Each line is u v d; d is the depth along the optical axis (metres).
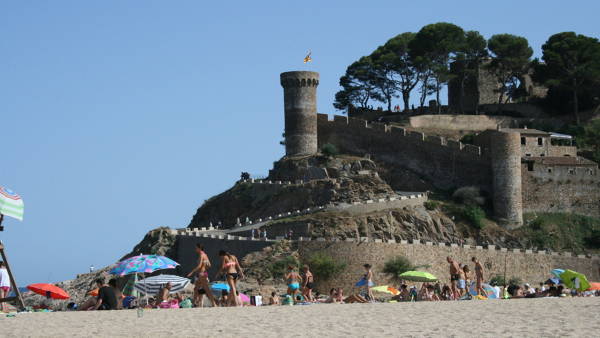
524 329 57.22
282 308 73.19
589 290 108.44
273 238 192.50
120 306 78.44
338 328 59.03
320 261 163.00
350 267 164.88
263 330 58.53
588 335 54.16
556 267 187.62
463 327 58.69
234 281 79.56
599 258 187.75
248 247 179.62
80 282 196.38
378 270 165.50
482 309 69.81
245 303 96.69
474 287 102.94
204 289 79.38
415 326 59.53
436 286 113.06
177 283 95.62
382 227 198.62
